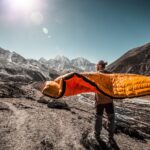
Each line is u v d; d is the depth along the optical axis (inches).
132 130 311.3
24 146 201.6
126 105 606.9
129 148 250.2
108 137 231.6
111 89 161.9
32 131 236.4
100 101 213.5
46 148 205.3
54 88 158.4
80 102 566.3
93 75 175.3
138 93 149.9
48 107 380.2
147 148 265.6
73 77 165.8
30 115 297.1
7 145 198.2
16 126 245.0
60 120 294.7
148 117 459.8
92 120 335.9
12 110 312.7
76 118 322.3
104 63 214.7
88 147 217.8
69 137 237.3
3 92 448.5
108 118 217.5
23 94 487.2
